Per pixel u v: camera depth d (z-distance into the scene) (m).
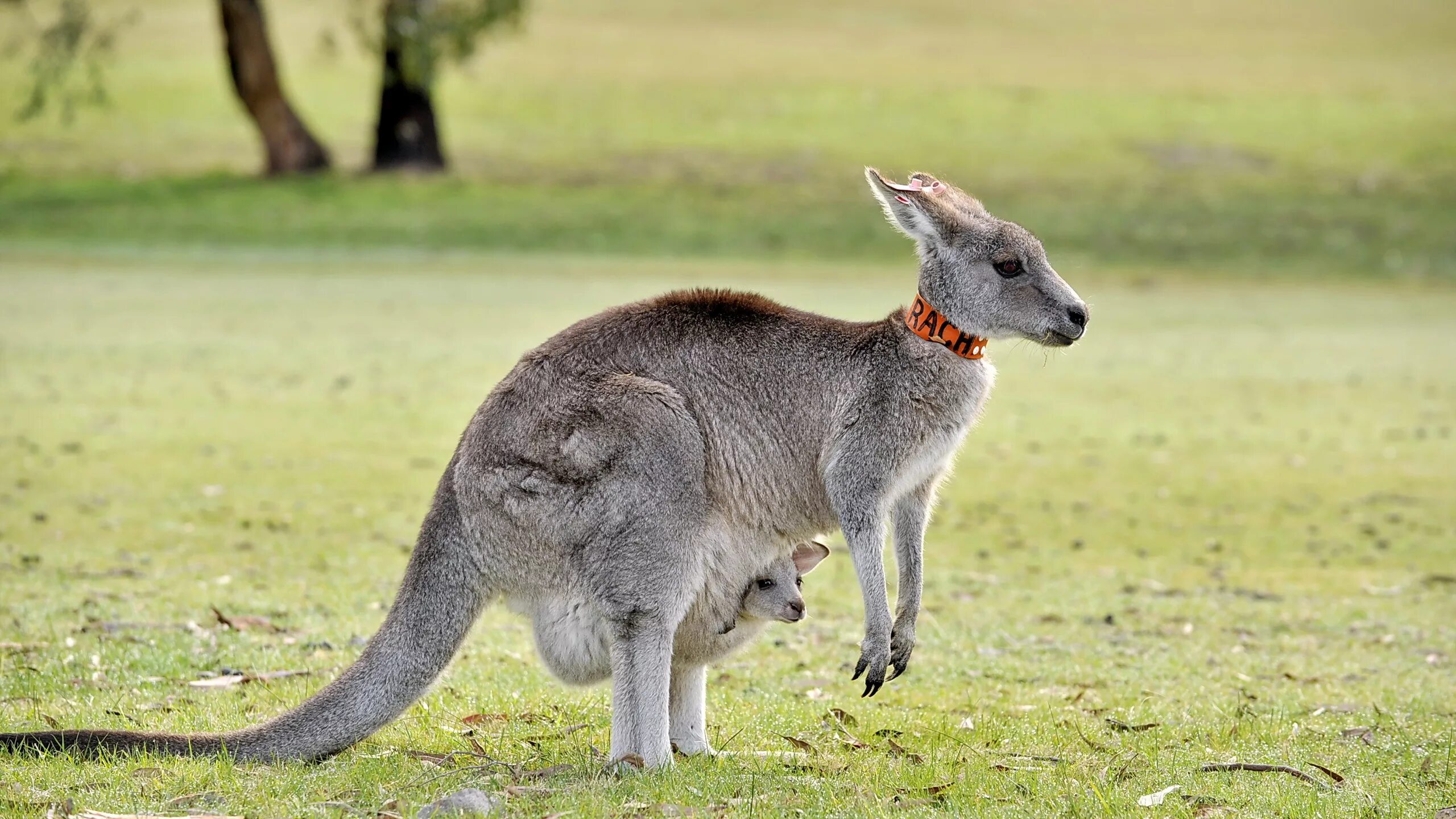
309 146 128.62
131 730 21.17
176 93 157.00
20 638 26.97
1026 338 22.27
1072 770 20.69
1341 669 28.50
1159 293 100.94
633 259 107.44
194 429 52.34
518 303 87.19
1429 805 19.22
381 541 37.91
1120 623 32.56
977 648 29.91
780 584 21.61
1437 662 29.20
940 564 38.44
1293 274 109.25
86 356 66.94
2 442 48.78
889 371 21.39
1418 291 104.00
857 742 22.19
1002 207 124.12
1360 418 61.72
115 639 27.22
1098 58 190.00
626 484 19.75
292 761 19.64
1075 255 112.62
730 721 23.73
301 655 26.86
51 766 18.89
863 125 152.38
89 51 126.25
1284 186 133.00
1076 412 62.78
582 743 21.92
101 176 126.44
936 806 18.89
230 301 86.25
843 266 106.12
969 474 50.56
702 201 124.81
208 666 25.75
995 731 23.20
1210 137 149.12
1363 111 160.00
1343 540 41.81
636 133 148.12
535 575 20.17
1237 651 29.98
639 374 20.62
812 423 21.27
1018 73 177.25
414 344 73.56
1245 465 52.31
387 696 20.00
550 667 20.58
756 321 21.48
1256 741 22.73
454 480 20.47
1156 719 24.31
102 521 38.78
